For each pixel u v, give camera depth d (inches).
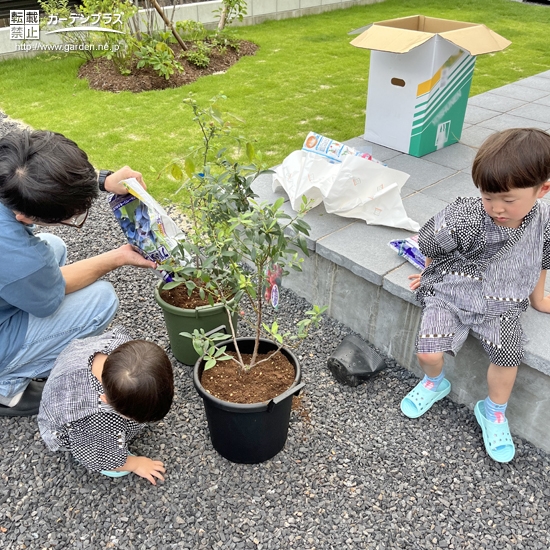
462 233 77.6
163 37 249.8
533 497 77.4
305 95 222.8
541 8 389.4
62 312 86.2
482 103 187.5
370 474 80.3
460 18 353.4
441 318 82.0
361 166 106.6
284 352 86.0
